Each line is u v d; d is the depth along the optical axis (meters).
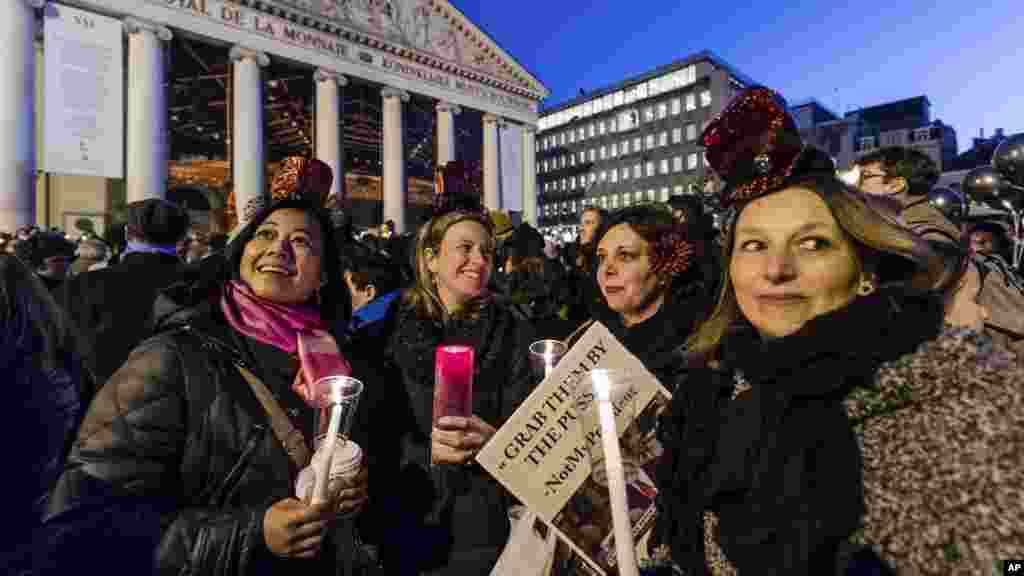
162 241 2.68
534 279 4.11
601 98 59.38
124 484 0.98
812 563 0.58
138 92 17.11
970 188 4.44
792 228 0.69
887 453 0.58
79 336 0.66
